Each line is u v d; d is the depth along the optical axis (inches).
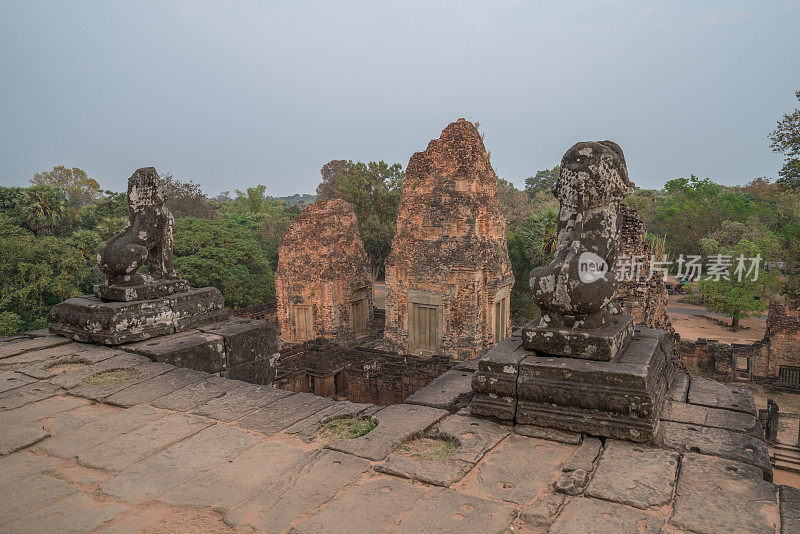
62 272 1146.0
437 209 763.4
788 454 689.6
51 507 148.9
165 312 329.4
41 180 2751.0
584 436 186.2
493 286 764.6
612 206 201.8
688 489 150.3
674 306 1812.3
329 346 743.7
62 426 205.9
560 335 200.1
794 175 968.9
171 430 199.9
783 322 1067.9
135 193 344.5
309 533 134.0
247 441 190.4
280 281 960.9
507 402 198.5
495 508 144.0
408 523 137.6
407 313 800.3
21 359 286.2
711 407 210.5
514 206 1978.3
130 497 153.4
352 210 972.6
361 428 202.7
